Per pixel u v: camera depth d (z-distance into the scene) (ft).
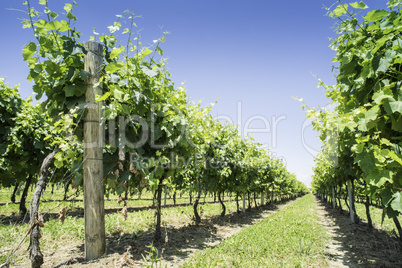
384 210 9.79
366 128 9.91
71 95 12.82
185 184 33.37
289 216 40.83
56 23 12.19
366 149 9.58
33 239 11.13
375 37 10.84
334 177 42.14
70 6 12.95
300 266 14.87
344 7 11.22
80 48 13.28
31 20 12.25
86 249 12.94
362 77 10.48
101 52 14.05
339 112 13.21
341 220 40.65
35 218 10.88
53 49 12.83
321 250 19.38
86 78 13.25
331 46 14.16
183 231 25.62
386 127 10.83
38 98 13.41
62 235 19.77
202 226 29.86
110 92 13.60
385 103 8.98
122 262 11.97
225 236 25.55
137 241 19.58
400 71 10.19
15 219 30.04
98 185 13.23
